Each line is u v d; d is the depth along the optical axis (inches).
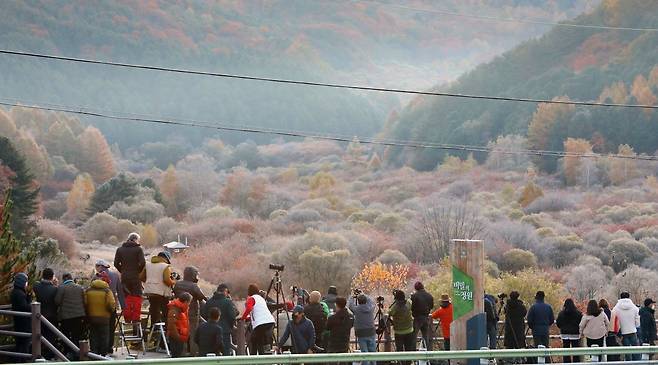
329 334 1155.9
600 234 6998.0
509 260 6195.9
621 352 987.9
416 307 1288.1
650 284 4884.4
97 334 1060.5
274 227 7741.1
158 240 7716.5
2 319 1136.8
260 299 1138.7
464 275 1178.6
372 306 1211.9
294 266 5802.2
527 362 1317.7
